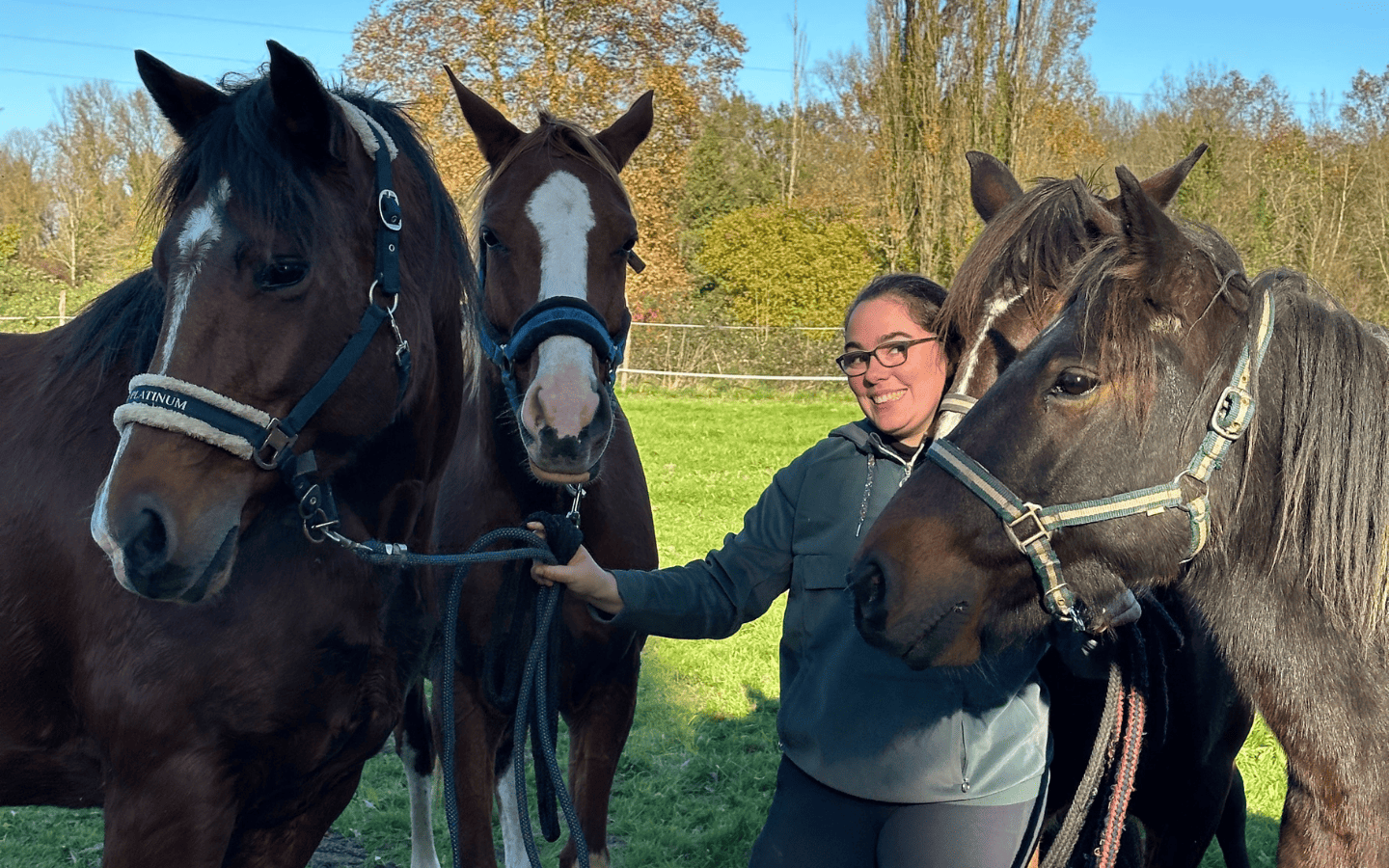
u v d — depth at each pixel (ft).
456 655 8.04
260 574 5.57
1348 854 5.05
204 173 5.20
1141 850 7.70
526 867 9.40
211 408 5.08
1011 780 5.77
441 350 6.54
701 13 56.13
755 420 47.34
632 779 12.26
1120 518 4.80
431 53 54.03
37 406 5.87
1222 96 77.10
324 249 5.36
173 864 5.43
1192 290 4.83
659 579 6.72
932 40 68.49
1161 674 6.39
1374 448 5.02
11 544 5.59
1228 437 4.78
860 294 6.42
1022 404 4.85
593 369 7.03
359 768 6.35
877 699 5.87
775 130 115.44
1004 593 5.02
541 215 7.46
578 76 55.16
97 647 5.45
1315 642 5.11
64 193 87.35
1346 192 64.44
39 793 6.12
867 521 6.21
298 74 5.20
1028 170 68.28
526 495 7.95
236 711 5.48
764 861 6.23
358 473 6.04
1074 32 69.31
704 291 88.12
